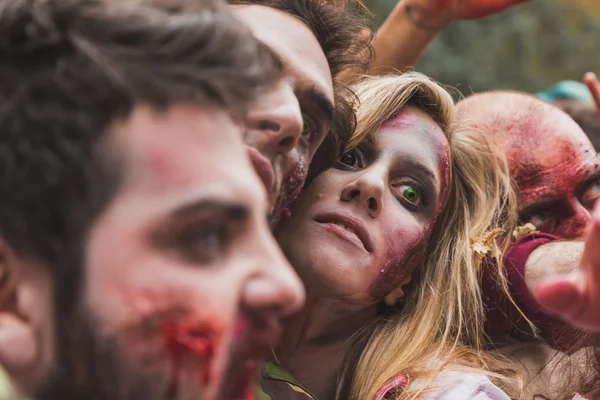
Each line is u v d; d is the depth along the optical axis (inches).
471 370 58.0
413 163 59.1
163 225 26.1
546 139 69.6
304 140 46.3
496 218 67.2
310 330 58.0
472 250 64.8
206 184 26.5
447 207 65.9
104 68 26.0
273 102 38.7
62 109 25.9
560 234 69.2
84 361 25.9
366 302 56.6
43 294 26.3
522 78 188.1
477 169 67.3
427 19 75.7
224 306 26.6
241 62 28.3
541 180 69.0
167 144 26.4
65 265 25.9
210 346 26.4
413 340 61.0
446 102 64.0
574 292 33.9
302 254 54.3
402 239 57.2
